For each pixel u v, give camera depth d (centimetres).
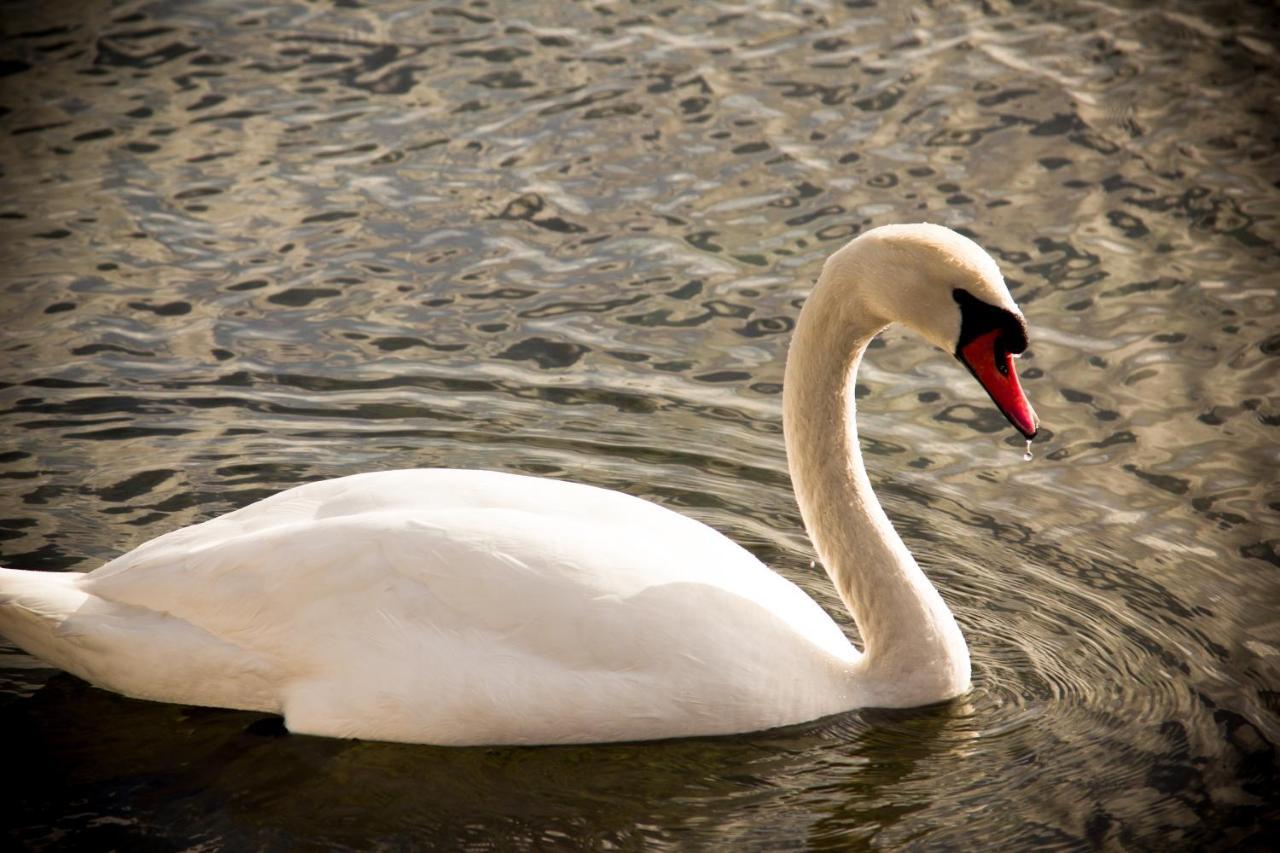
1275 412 1392
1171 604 1152
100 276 1573
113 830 920
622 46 2044
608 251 1639
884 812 941
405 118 1873
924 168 1786
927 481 1313
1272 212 1703
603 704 957
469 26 2094
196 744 983
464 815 932
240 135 1836
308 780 955
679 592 977
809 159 1798
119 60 2003
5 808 936
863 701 1025
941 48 2050
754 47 2045
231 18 2116
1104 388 1435
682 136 1842
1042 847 913
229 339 1481
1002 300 943
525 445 1343
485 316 1533
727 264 1619
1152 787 964
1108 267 1614
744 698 977
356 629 962
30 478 1268
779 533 1245
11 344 1456
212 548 992
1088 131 1862
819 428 1023
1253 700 1044
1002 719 1028
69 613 998
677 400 1414
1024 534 1241
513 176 1764
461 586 957
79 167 1764
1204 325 1521
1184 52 2052
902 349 1522
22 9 2138
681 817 934
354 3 2156
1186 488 1294
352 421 1367
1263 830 924
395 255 1627
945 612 1037
